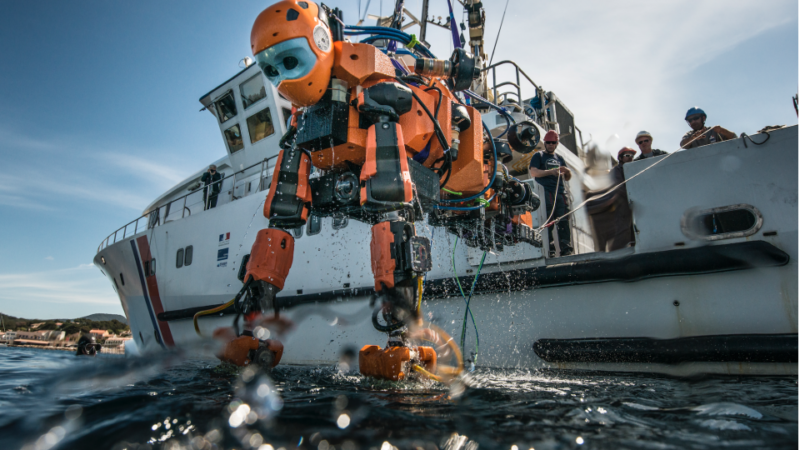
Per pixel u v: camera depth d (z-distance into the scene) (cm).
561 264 335
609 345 301
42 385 178
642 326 304
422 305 388
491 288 355
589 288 325
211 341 241
